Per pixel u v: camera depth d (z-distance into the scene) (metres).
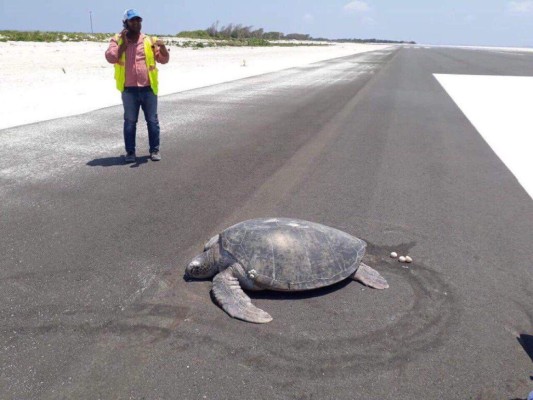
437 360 3.18
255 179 6.91
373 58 45.72
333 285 4.09
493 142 9.90
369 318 3.62
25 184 6.26
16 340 3.21
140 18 6.71
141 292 3.85
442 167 7.94
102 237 4.83
